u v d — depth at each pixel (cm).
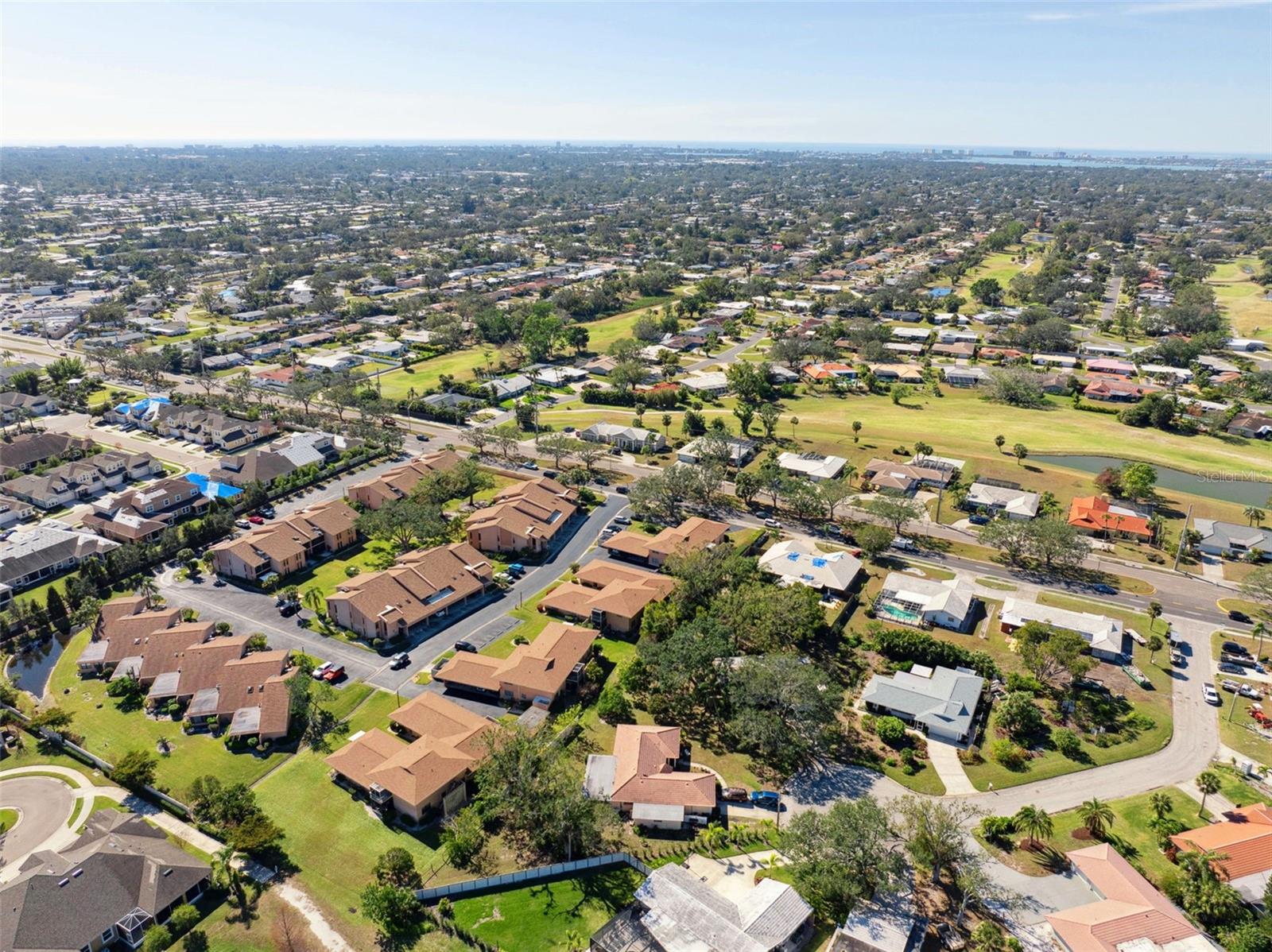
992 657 11950
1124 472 17650
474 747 9600
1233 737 10206
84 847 8081
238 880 7994
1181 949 7112
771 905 7450
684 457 19388
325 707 10631
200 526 15250
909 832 8375
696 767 9738
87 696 11012
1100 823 8488
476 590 13675
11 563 13762
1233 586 14075
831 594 13562
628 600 12744
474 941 7381
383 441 19925
